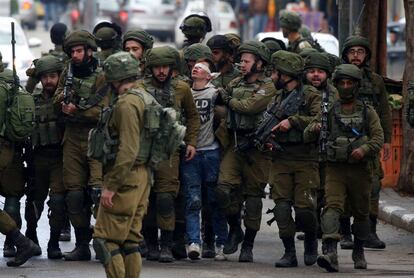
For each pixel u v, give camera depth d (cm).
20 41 5759
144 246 2889
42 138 2817
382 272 2692
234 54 3050
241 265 2806
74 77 2778
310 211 2744
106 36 3036
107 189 2188
